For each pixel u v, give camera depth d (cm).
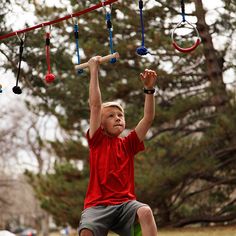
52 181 2806
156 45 2453
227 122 2567
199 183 3409
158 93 2822
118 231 816
